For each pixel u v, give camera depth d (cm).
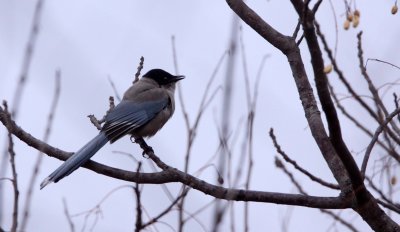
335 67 934
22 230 640
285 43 909
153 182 955
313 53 730
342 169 858
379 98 942
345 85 941
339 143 784
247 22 927
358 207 846
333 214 945
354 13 877
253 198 885
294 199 891
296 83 901
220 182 605
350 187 852
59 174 1047
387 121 884
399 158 928
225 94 585
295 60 902
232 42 595
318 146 873
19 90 663
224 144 700
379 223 843
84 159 1062
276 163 990
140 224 768
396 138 906
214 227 548
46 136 756
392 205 924
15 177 657
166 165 949
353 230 938
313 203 882
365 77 954
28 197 659
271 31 916
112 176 1014
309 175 967
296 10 748
